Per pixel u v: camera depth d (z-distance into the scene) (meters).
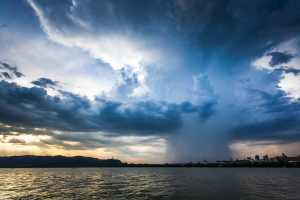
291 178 118.44
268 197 50.31
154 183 93.00
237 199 48.25
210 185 81.12
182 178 125.62
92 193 60.59
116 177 140.50
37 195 57.06
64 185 85.00
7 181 105.62
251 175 153.88
